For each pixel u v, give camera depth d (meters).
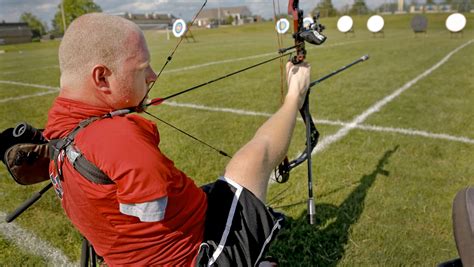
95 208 1.14
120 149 1.06
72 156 1.12
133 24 1.19
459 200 1.47
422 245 2.36
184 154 3.95
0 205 3.04
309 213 1.89
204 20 80.38
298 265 2.24
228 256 1.27
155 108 6.05
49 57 17.77
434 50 13.34
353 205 2.81
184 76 9.59
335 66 10.32
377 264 2.21
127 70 1.15
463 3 38.38
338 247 2.37
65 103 1.19
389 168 3.46
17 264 2.35
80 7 59.00
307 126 1.88
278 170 2.00
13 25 61.03
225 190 1.34
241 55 14.37
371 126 4.74
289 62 1.60
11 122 5.69
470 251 1.36
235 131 4.73
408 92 6.62
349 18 22.50
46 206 3.01
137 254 1.22
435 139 4.22
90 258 1.59
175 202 1.17
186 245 1.26
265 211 1.35
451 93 6.49
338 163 3.60
